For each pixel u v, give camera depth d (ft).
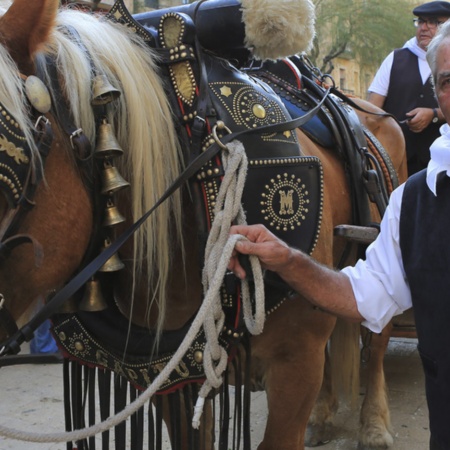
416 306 4.62
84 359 5.35
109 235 4.77
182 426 6.01
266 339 5.80
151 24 5.65
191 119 5.07
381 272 5.13
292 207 5.31
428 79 12.67
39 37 4.11
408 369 12.67
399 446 9.70
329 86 8.80
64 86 4.44
